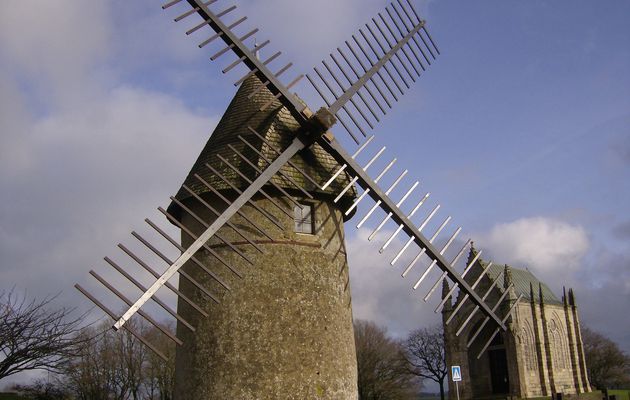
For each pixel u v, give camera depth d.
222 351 14.38
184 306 15.75
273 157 15.15
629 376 91.94
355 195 16.50
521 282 64.38
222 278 14.96
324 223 16.03
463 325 14.93
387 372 81.19
